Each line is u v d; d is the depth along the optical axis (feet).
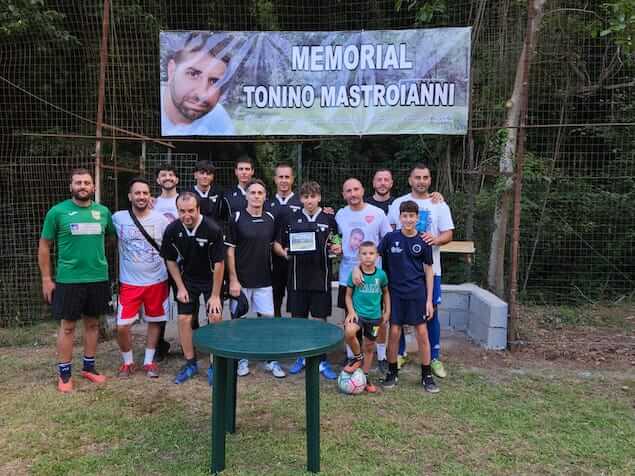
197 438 11.16
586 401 13.05
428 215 14.92
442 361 15.99
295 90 19.31
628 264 25.50
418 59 18.89
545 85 25.61
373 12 28.91
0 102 24.27
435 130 19.12
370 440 11.05
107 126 18.93
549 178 23.63
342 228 15.02
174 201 16.48
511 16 24.17
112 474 9.77
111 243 20.71
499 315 16.97
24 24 20.61
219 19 28.78
